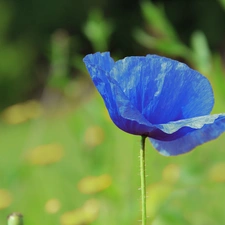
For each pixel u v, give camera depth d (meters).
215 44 4.26
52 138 2.21
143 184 0.61
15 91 4.72
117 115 0.62
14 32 4.91
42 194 1.32
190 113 0.62
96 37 1.23
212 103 0.62
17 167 1.36
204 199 1.13
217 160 1.20
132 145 1.18
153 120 0.62
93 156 1.19
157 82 0.61
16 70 4.74
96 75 0.61
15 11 4.93
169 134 0.62
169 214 0.95
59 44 1.37
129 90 0.62
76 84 1.41
